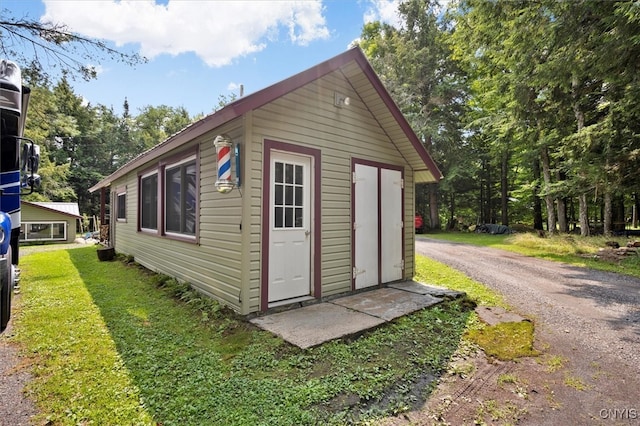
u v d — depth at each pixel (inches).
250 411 86.4
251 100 142.4
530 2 275.6
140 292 211.6
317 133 188.2
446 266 316.2
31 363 114.6
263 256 161.3
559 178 525.3
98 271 288.4
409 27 784.3
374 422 83.8
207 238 189.6
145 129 1334.9
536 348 131.0
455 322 157.6
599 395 97.7
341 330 138.1
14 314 165.5
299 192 183.0
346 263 202.2
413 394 97.2
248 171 155.9
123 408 87.9
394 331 144.7
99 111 1209.4
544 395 97.7
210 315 161.6
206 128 156.2
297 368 110.3
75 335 138.3
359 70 194.9
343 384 100.1
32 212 631.2
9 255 111.2
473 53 442.3
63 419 84.2
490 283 245.1
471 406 91.9
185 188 223.5
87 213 1099.9
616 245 373.1
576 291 222.1
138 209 327.9
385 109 214.5
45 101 371.2
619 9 220.1
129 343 130.2
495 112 538.6
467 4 339.9
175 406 88.5
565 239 431.8
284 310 167.9
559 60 270.4
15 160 140.8
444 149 772.0
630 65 250.8
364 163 216.4
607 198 444.5
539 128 419.5
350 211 206.2
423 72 753.0
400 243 243.1
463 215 970.7
